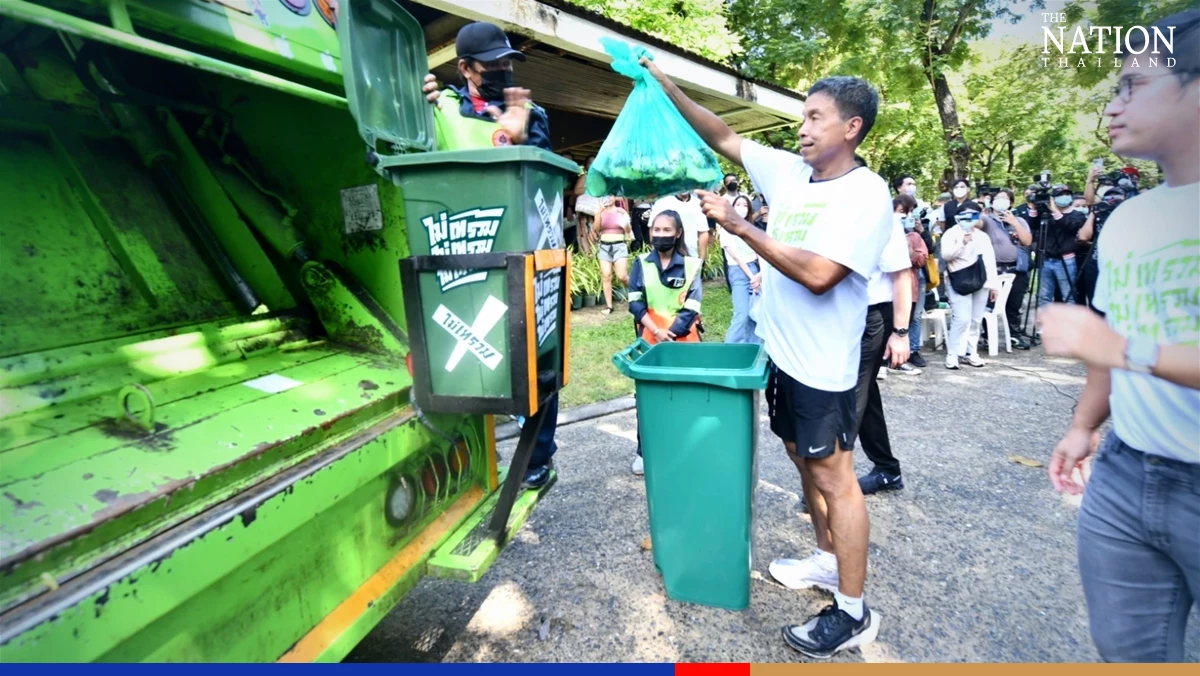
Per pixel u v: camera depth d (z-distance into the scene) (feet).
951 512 10.66
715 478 7.68
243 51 5.65
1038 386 18.11
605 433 14.89
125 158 6.87
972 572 8.95
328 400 5.70
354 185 7.26
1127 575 4.57
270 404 5.30
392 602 5.99
